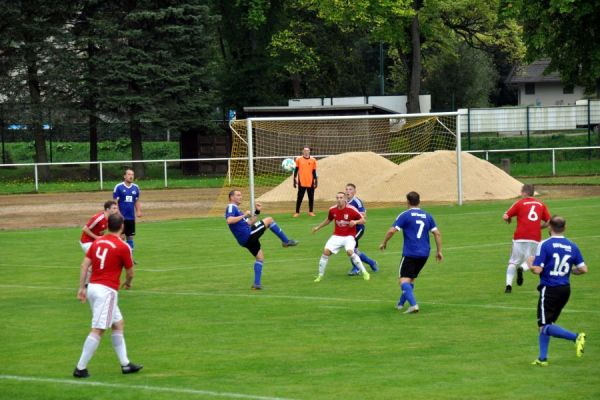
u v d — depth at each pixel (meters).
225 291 28.69
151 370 18.59
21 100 86.75
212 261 35.59
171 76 85.06
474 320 22.89
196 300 27.22
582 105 89.19
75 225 52.81
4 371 18.78
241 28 101.56
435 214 50.09
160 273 32.81
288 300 26.75
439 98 127.00
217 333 22.27
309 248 38.59
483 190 58.59
